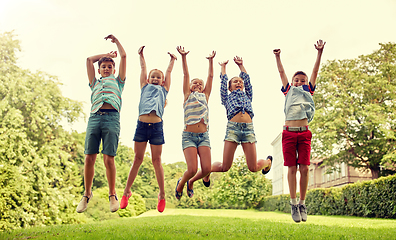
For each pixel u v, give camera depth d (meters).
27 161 14.60
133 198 27.64
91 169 4.21
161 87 4.79
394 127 20.86
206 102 4.97
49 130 17.47
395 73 21.97
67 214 15.95
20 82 16.56
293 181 4.63
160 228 6.01
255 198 31.19
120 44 4.68
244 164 31.09
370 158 21.91
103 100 4.22
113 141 4.20
